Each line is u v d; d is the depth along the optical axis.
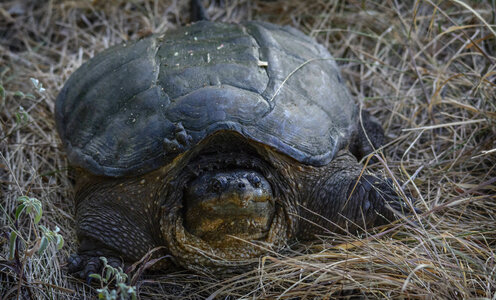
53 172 5.20
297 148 4.26
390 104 6.10
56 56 7.05
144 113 4.36
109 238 4.22
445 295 3.68
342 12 7.22
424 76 6.19
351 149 5.29
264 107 4.30
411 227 4.28
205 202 3.96
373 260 3.99
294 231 4.45
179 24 7.43
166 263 4.34
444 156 5.32
